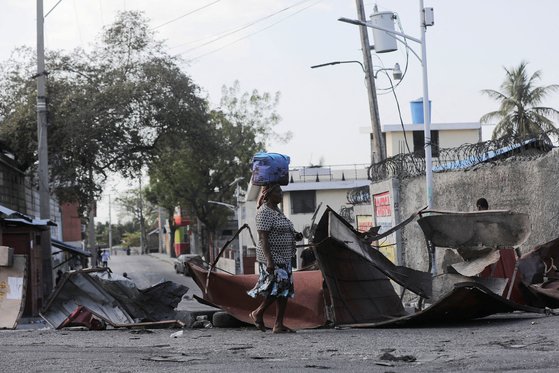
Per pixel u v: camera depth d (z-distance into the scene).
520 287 12.61
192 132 41.97
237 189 74.44
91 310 13.04
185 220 113.56
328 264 11.28
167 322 12.73
